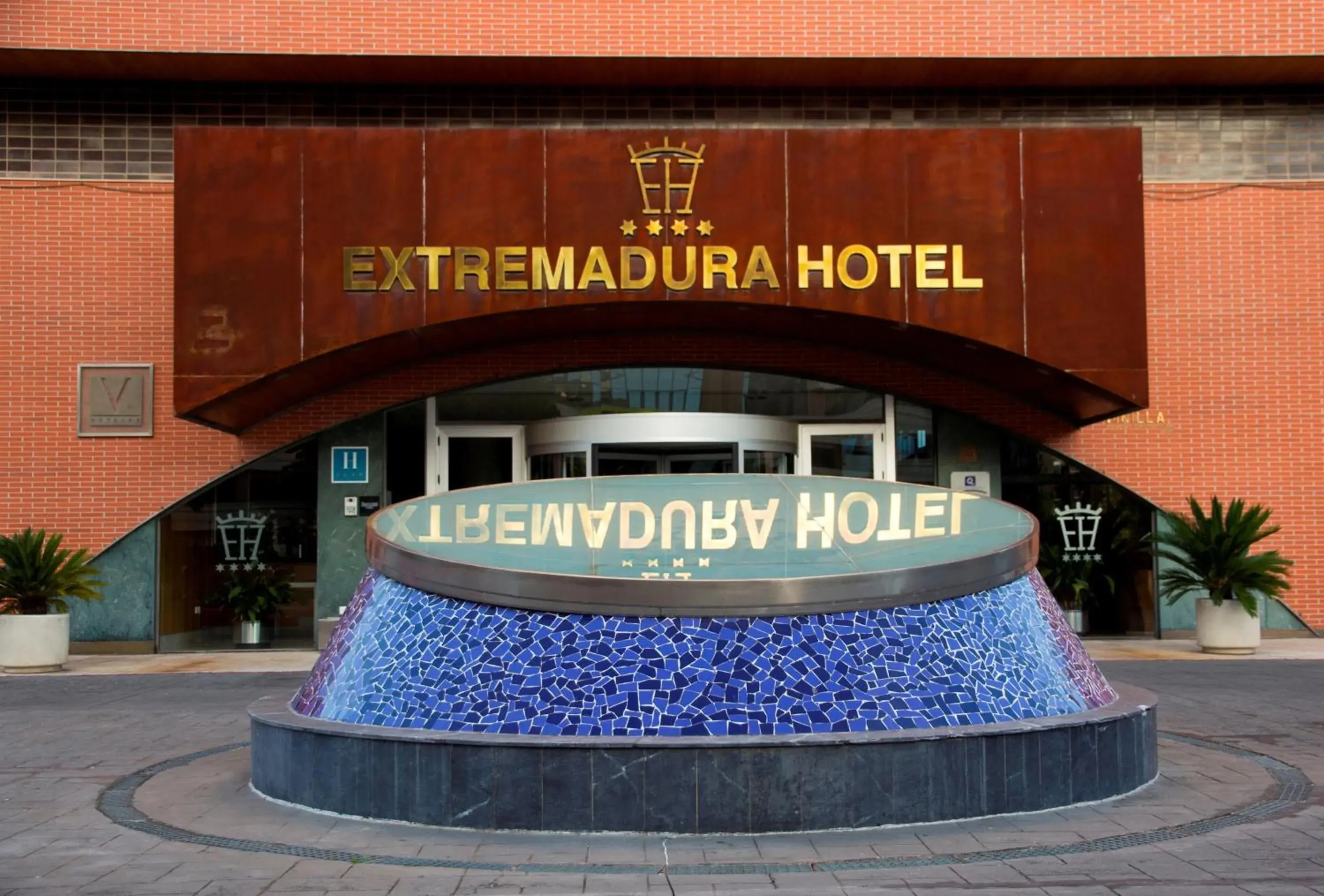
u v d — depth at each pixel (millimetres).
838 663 7285
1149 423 19000
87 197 18609
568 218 16516
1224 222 19094
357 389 18781
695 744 6809
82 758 9680
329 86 18891
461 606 7766
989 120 19172
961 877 5973
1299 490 18875
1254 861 6266
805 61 18203
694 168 16578
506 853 6445
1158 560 18891
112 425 18531
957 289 16531
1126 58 18219
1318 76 18859
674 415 19016
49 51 17562
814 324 17719
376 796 7211
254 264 16344
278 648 18797
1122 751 7793
